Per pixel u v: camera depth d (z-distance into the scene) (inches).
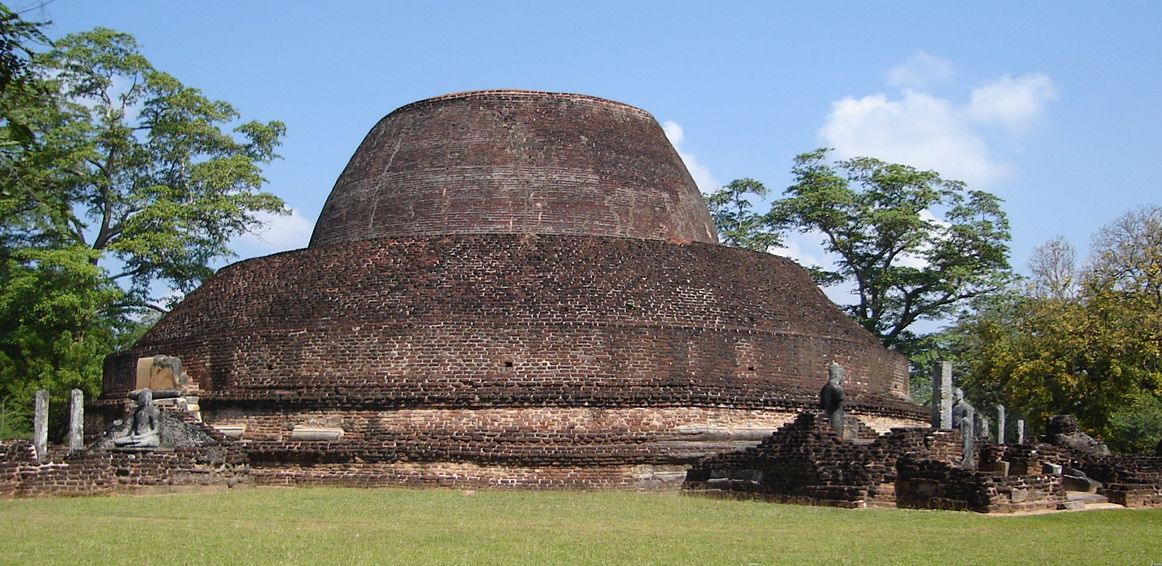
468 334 1494.8
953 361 2536.9
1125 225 2335.1
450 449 1421.0
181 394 1552.7
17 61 1042.1
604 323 1504.7
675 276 1585.9
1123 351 1957.4
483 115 1782.7
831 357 1643.7
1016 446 1304.1
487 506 1171.9
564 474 1411.2
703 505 1186.6
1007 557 830.5
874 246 2637.8
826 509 1138.7
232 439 1510.8
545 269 1557.6
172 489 1344.7
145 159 2453.2
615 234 1728.6
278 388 1535.4
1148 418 1987.0
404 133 1814.7
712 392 1492.4
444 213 1726.1
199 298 1740.9
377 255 1611.7
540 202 1720.0
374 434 1470.2
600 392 1464.1
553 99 1807.3
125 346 2401.6
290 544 857.5
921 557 825.5
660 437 1455.5
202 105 2477.9
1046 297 2273.6
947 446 1224.2
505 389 1465.3
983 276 2559.1
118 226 2411.4
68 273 2148.1
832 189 2596.0
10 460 1264.8
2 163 1214.9
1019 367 2016.5
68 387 2116.1
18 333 2144.4
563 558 805.9
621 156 1782.7
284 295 1617.9
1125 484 1235.9
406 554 815.7
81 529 943.0
